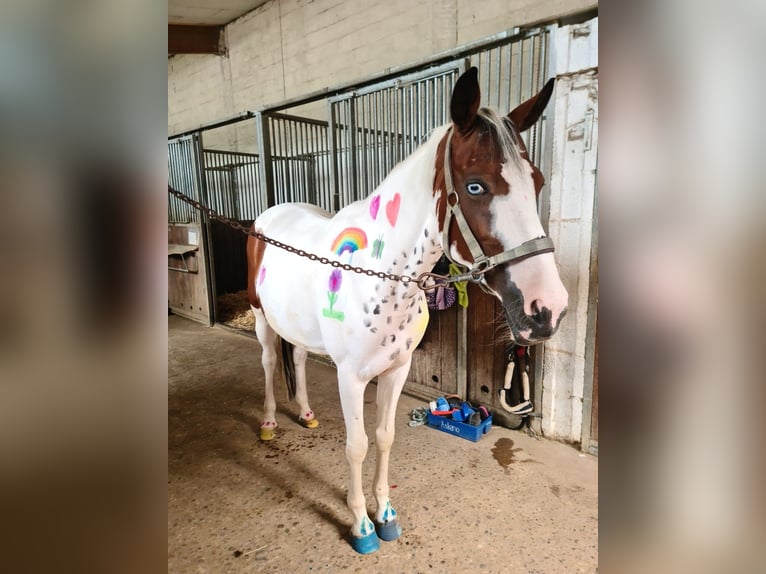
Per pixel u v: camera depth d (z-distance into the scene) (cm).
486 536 145
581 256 183
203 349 352
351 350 130
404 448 200
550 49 178
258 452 200
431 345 243
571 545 141
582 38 170
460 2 322
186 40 561
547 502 162
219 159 566
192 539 146
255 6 514
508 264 90
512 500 163
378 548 140
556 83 178
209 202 417
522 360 201
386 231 120
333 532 148
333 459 194
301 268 150
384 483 145
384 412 141
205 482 178
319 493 170
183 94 684
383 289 119
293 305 154
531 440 206
